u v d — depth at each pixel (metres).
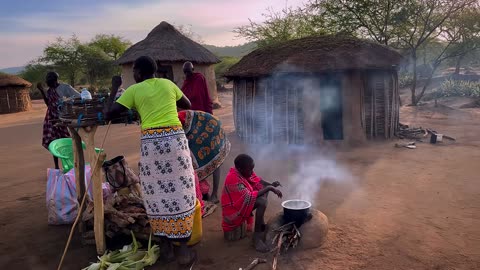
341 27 15.91
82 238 4.29
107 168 4.30
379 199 5.24
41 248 4.23
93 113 3.76
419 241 3.99
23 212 5.36
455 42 15.53
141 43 16.50
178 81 15.91
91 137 3.77
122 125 13.80
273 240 3.77
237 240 4.25
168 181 3.46
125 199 4.27
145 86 3.49
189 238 3.64
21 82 23.95
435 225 4.35
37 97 38.31
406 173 6.38
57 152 4.82
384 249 3.86
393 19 14.74
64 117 3.94
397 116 9.30
